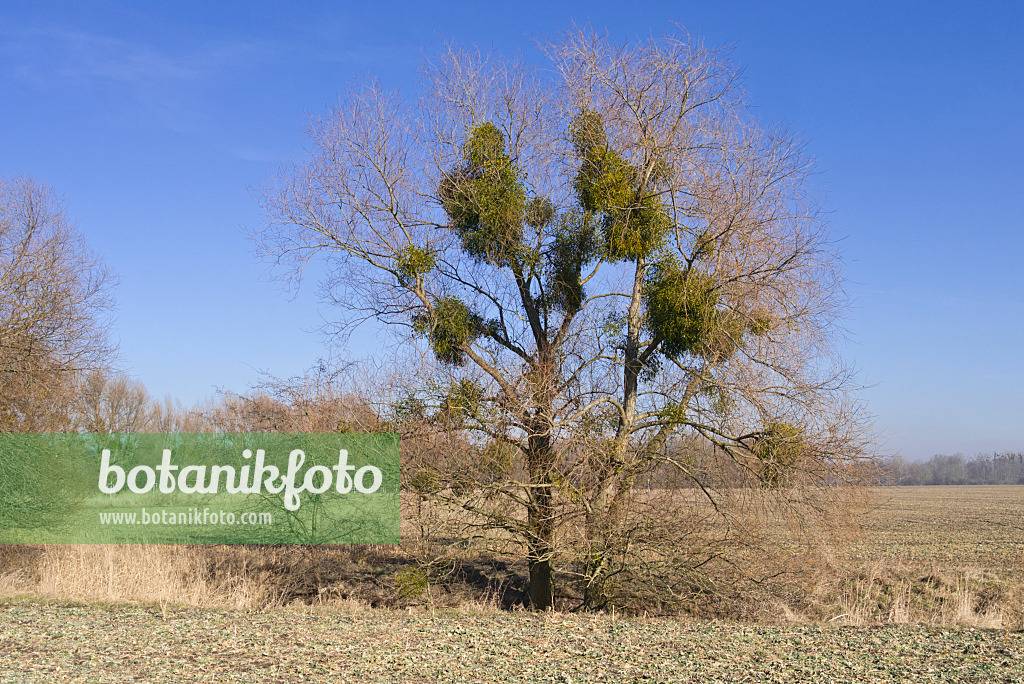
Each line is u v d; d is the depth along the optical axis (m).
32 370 18.56
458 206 15.28
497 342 15.72
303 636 8.66
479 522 13.70
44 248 19.72
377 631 9.01
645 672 7.22
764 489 13.61
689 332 14.23
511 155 15.38
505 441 13.54
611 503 13.63
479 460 13.47
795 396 13.97
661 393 14.62
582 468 13.33
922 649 8.24
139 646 8.07
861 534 13.95
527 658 7.72
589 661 7.62
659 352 15.15
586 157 15.04
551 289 15.52
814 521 13.55
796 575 13.87
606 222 14.98
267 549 17.12
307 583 15.27
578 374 14.22
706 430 14.10
